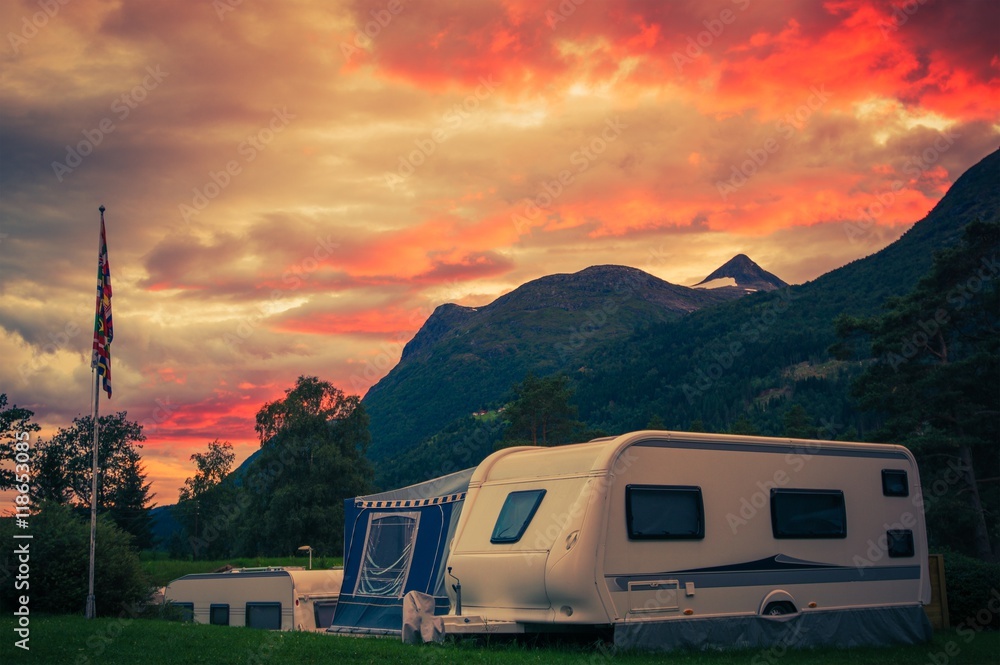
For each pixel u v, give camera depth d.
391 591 17.45
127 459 80.88
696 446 14.12
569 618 12.76
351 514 18.98
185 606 23.09
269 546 69.38
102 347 20.75
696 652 13.13
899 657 13.72
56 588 19.78
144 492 81.00
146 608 22.08
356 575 18.39
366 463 75.00
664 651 12.96
